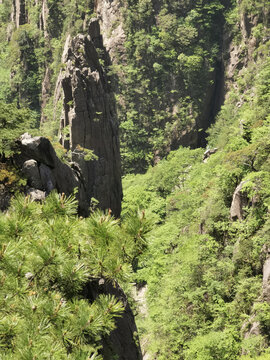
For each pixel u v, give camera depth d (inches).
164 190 3681.1
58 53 4744.1
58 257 379.2
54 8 4864.7
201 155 3855.8
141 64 4379.9
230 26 4261.8
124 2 4414.4
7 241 383.6
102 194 2429.9
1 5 6107.3
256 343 1183.6
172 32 4340.6
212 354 1317.7
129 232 404.2
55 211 430.6
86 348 393.1
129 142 4362.7
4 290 370.6
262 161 1659.7
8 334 357.1
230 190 1759.4
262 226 1488.7
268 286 1273.4
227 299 1525.6
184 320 1595.7
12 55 5162.4
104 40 4544.8
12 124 1249.4
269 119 1904.5
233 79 4242.1
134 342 951.6
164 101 4377.5
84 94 2539.4
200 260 1694.1
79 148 2404.0
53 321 374.6
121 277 396.8
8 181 1081.4
